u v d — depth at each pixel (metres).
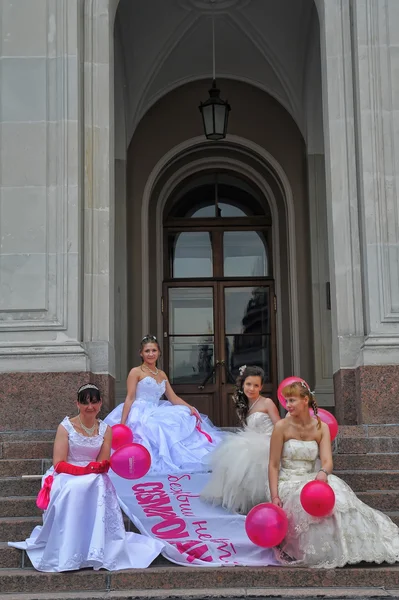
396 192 8.95
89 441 6.12
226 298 14.20
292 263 13.64
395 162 9.00
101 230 9.02
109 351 8.81
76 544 5.64
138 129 14.00
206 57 13.70
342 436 7.97
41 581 5.51
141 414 7.80
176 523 6.18
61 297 8.70
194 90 14.10
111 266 9.15
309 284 13.52
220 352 13.95
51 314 8.70
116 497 5.89
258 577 5.52
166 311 14.09
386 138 9.05
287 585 5.50
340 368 8.77
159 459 7.36
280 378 13.75
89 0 9.49
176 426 7.60
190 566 5.73
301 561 5.64
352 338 8.82
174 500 6.54
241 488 6.39
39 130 9.05
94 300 8.88
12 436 7.98
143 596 5.26
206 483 6.87
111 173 9.34
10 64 9.20
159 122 14.02
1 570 5.76
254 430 6.95
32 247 8.81
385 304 8.68
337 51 9.43
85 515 5.71
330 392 12.89
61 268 8.76
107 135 9.22
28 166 8.98
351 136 9.24
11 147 9.02
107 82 9.34
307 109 13.53
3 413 8.38
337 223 9.09
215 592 5.31
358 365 8.61
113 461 5.93
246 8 12.89
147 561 5.73
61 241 8.81
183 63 13.73
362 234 8.95
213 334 14.03
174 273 14.28
